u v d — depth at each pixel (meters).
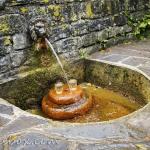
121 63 2.29
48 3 2.22
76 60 2.43
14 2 2.03
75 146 1.35
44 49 2.21
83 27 2.48
